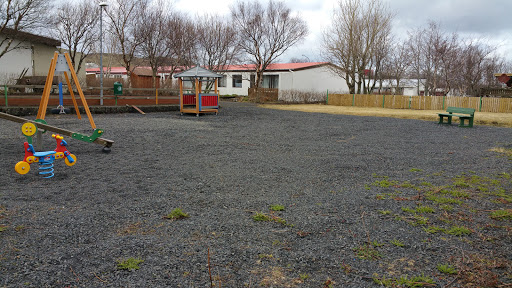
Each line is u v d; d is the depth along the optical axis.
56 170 6.65
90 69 44.59
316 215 4.47
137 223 4.10
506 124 18.02
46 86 9.30
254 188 5.73
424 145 10.72
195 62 31.06
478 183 6.20
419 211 4.64
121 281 2.83
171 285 2.80
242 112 22.22
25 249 3.34
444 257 3.36
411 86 47.72
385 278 2.96
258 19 34.25
